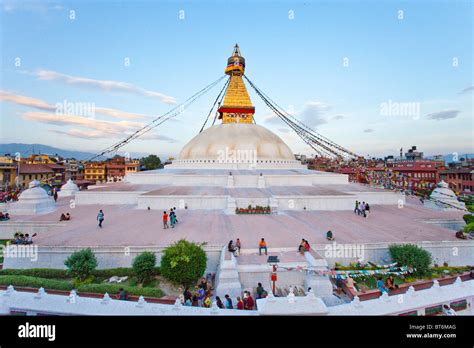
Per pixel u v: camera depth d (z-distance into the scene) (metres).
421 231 14.25
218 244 11.74
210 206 19.05
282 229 14.30
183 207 18.92
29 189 18.64
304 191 21.67
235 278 9.61
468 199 25.52
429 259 10.70
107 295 8.17
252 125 33.50
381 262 11.92
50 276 10.77
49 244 11.93
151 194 19.75
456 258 12.38
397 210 19.95
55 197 23.98
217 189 22.48
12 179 39.72
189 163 30.42
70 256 10.59
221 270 9.73
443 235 13.59
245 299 8.45
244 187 23.83
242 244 11.93
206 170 28.36
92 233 13.54
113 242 12.17
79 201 21.14
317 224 15.45
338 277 9.87
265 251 11.20
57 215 17.56
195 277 9.86
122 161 60.41
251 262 10.45
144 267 10.37
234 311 7.42
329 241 12.38
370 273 10.15
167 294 9.67
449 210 19.88
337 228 14.66
